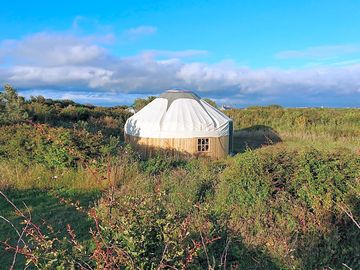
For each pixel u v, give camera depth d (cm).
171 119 1853
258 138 2527
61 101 3634
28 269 551
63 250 321
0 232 685
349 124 2805
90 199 902
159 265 320
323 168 652
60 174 1034
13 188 954
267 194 662
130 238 330
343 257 563
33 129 1171
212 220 545
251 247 550
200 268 416
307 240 573
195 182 799
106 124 2631
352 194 624
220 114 1992
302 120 2855
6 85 1845
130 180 962
